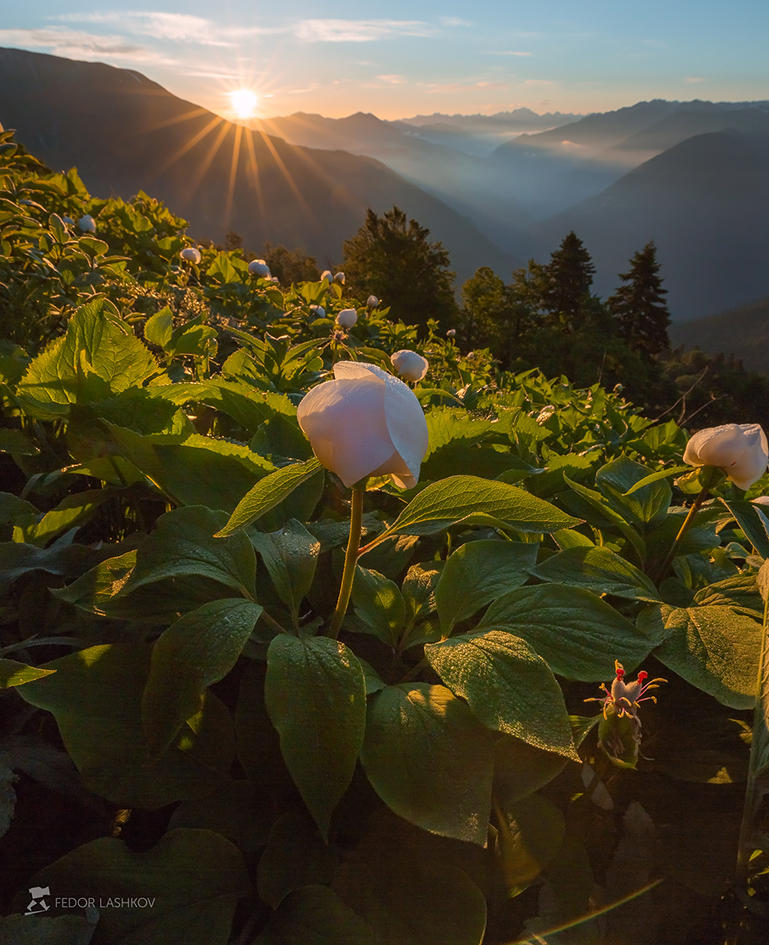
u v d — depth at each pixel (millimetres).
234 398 2309
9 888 1188
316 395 1087
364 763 1104
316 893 1088
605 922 1224
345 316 5297
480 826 1022
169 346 2941
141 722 1232
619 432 5008
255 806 1271
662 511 2164
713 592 1651
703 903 1312
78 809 1354
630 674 1636
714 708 1582
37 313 3514
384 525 1851
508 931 1243
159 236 9227
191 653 1135
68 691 1234
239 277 7773
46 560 1557
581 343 75312
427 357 8867
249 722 1333
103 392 1807
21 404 1770
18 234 4461
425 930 1080
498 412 3510
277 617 1520
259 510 1060
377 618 1542
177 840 1152
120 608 1373
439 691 1253
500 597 1427
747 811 1281
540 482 2617
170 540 1363
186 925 1064
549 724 1067
